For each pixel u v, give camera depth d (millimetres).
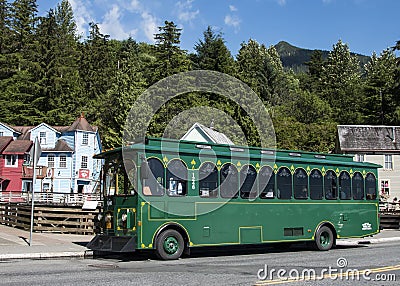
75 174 54125
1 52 71688
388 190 47062
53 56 67875
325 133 65188
